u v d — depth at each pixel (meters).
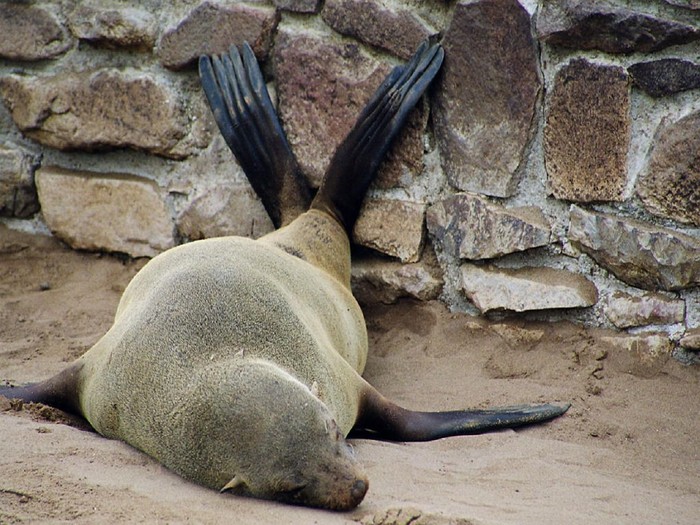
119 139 26.66
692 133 20.75
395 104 23.72
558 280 22.59
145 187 26.70
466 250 23.44
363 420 19.69
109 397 17.89
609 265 22.06
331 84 24.77
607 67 21.48
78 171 27.55
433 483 16.22
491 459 17.73
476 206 23.25
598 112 21.75
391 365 23.05
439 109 23.70
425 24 23.61
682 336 21.25
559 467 17.44
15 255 27.59
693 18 20.62
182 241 26.86
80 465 15.85
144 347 17.88
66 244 27.94
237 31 25.48
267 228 26.12
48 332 24.44
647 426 19.44
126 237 27.14
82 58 27.03
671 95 21.06
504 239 22.95
